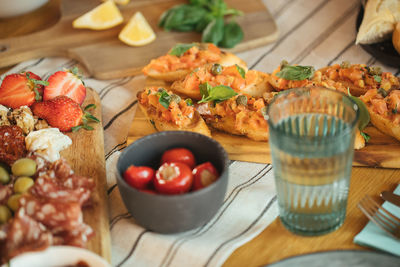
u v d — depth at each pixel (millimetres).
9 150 867
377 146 873
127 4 1259
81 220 759
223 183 769
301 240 782
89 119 942
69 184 793
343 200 772
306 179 749
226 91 906
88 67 1087
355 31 1140
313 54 1103
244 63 1032
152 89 942
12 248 725
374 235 762
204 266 756
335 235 783
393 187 835
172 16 1157
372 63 1062
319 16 1187
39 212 743
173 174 775
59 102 914
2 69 1132
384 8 1032
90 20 1188
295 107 786
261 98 919
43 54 1146
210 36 1107
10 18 1241
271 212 813
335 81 948
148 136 815
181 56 1021
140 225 807
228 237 786
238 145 887
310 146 728
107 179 876
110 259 768
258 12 1199
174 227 774
